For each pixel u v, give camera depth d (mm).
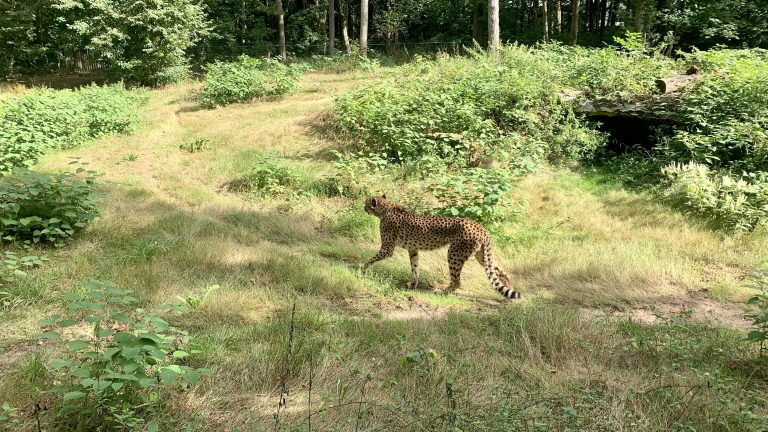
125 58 23156
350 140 13641
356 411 3953
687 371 4820
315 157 13125
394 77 16031
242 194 11484
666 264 7941
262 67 22828
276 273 7258
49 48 29875
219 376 4438
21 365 4418
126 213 9312
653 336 5574
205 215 9789
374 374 4688
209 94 18734
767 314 5164
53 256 7328
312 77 23500
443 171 11219
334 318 6012
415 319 6125
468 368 4754
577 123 12383
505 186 9430
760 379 4824
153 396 3748
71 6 22719
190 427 3678
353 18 41844
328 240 9195
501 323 5863
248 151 13531
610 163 12172
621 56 14719
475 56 17781
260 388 4371
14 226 7758
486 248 7062
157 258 7379
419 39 39344
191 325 5594
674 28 22375
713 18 20531
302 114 16047
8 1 24781
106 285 4359
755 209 9156
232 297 6246
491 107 12805
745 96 11633
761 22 20953
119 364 3742
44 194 8234
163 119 16812
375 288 7285
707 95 11812
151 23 22344
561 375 4758
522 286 7562
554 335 5434
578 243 8859
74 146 14000
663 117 12031
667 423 3957
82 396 3545
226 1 32406
